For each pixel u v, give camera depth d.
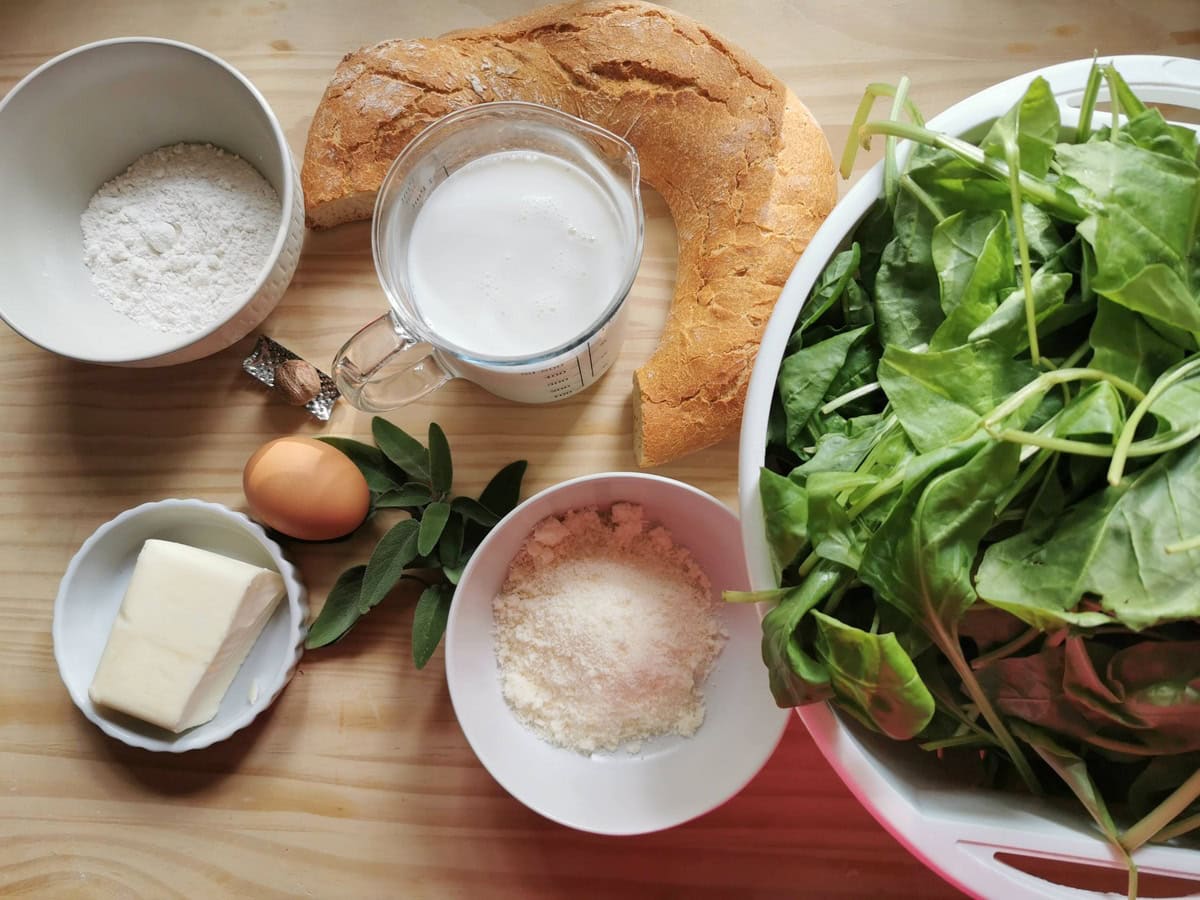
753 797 0.41
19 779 0.43
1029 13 0.44
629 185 0.38
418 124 0.43
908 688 0.26
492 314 0.39
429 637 0.40
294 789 0.42
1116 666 0.27
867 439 0.29
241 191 0.45
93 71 0.41
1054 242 0.30
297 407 0.44
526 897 0.41
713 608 0.42
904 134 0.30
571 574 0.41
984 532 0.26
